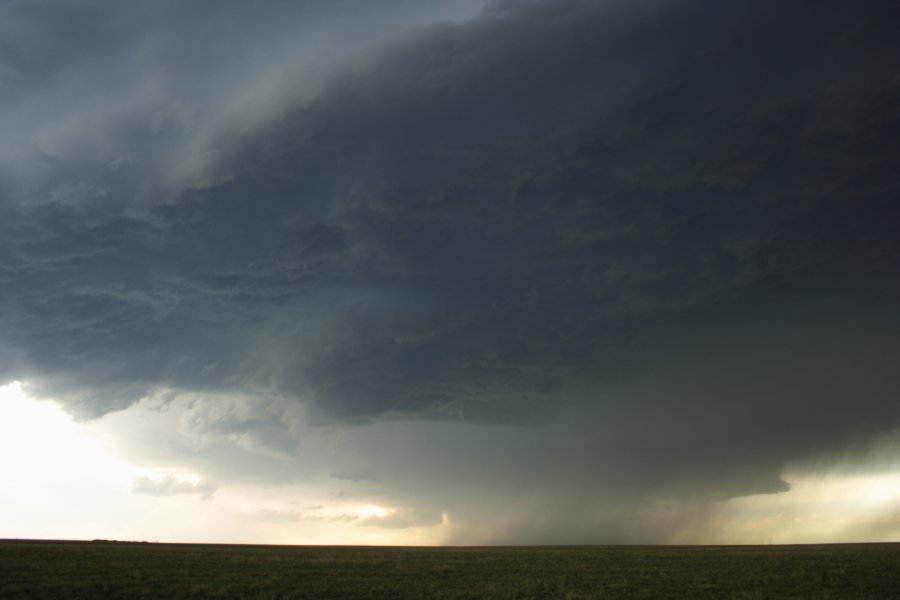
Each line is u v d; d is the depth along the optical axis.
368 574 44.38
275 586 37.78
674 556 59.19
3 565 41.78
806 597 34.91
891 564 47.19
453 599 34.72
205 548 72.31
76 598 32.50
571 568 48.72
